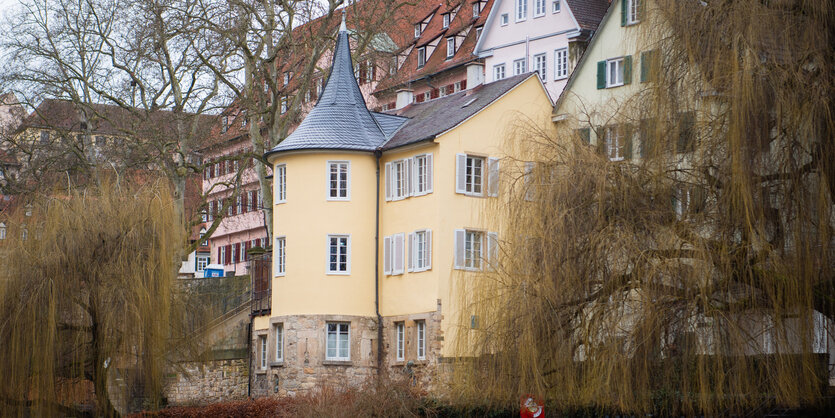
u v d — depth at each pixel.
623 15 40.00
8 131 47.03
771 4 21.58
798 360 20.20
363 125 42.00
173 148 47.00
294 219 41.22
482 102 40.22
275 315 41.66
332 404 32.41
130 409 33.94
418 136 39.91
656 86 22.25
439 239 38.19
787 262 20.36
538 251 22.84
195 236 81.00
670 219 21.62
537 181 23.45
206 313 36.72
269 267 44.09
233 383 44.12
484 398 24.30
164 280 33.41
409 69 67.38
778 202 20.53
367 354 40.25
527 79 40.84
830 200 20.19
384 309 40.50
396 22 47.59
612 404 22.36
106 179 35.50
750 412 21.56
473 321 24.98
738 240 20.88
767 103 20.52
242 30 44.66
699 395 21.16
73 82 47.19
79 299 32.69
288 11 45.69
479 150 39.50
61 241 32.47
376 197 41.22
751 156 20.50
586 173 22.59
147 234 33.53
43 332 31.89
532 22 58.50
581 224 22.48
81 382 33.44
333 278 40.44
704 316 21.03
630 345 21.55
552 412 23.88
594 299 22.27
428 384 35.50
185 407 37.47
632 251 21.52
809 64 20.86
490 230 25.52
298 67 51.09
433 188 38.56
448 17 68.31
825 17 20.83
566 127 24.38
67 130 46.75
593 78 40.84
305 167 41.19
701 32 21.72
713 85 21.50
